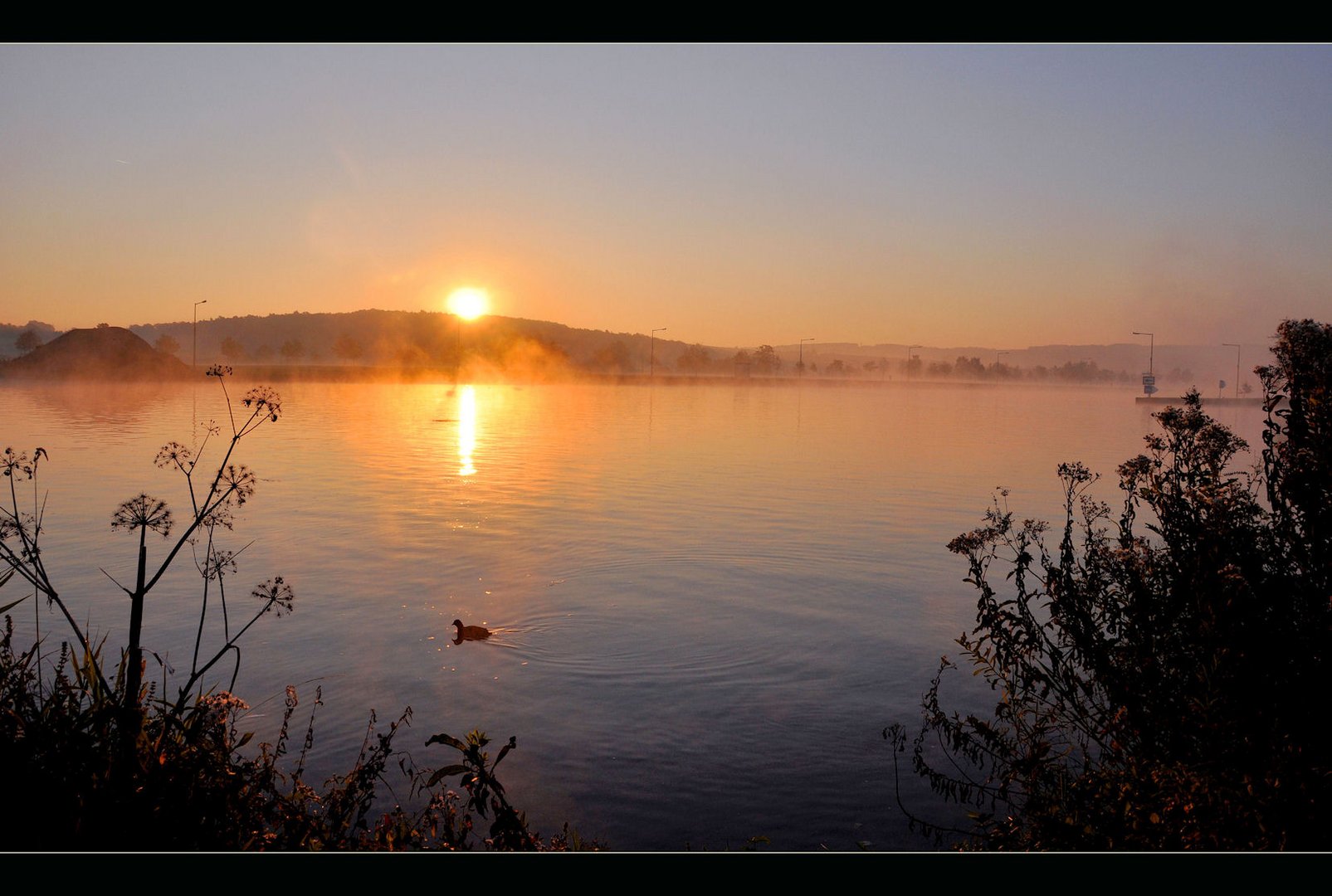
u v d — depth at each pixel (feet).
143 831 10.62
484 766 12.66
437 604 41.93
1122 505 69.36
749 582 46.93
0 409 177.47
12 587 43.73
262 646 35.24
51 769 10.95
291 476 89.10
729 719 28.40
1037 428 173.58
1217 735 12.50
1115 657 14.28
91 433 129.39
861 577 48.21
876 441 138.92
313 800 13.89
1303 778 11.71
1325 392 12.88
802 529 62.28
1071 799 13.91
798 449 125.70
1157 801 12.70
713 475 94.48
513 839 12.31
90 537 55.98
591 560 52.03
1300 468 12.90
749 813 22.20
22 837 10.25
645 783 23.79
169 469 90.12
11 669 12.22
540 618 39.88
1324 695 12.15
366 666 32.99
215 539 56.49
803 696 30.50
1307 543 13.10
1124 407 284.20
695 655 34.96
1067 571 15.31
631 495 78.48
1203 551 13.48
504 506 71.77
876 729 27.50
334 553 53.47
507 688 31.07
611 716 28.60
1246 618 12.62
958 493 80.07
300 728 26.96
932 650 35.53
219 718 12.45
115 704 11.84
